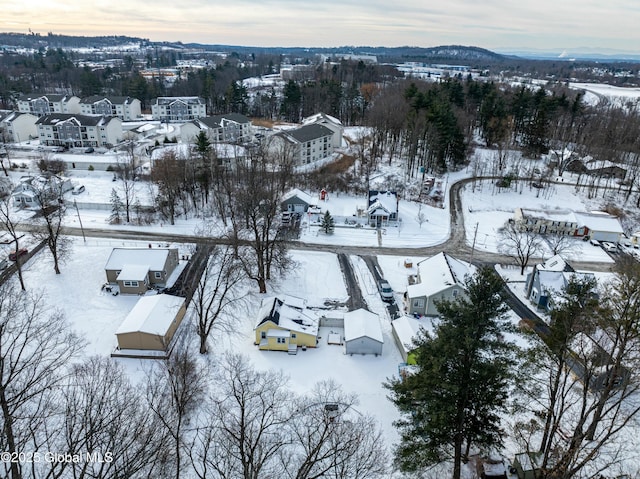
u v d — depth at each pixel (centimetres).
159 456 2289
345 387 3331
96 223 6231
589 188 7944
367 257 5506
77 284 4638
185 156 7869
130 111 12888
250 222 6091
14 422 2252
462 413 2231
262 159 7588
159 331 3638
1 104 14150
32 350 3506
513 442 2836
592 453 2181
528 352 2467
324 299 4562
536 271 4572
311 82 14638
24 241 5503
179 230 6109
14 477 1934
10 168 8319
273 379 3369
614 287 2995
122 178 7900
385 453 2725
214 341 3822
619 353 2341
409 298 4259
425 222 6556
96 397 2689
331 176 8006
